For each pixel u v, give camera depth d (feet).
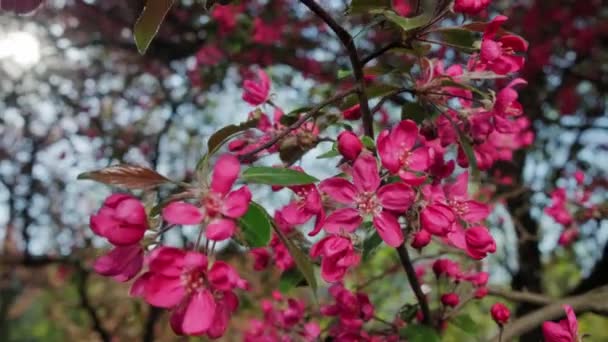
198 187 4.37
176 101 22.70
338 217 5.00
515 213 14.17
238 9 17.81
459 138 5.63
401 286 13.91
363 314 7.00
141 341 26.20
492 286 11.36
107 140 24.66
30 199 24.62
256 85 6.48
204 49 18.90
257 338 9.21
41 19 19.07
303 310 8.48
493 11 18.57
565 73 19.29
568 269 21.86
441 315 7.32
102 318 27.02
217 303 4.10
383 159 4.98
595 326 24.22
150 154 24.40
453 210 5.34
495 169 14.42
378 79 7.55
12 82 22.68
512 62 5.59
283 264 6.92
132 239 4.08
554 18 18.85
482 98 6.11
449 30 5.52
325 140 5.96
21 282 30.27
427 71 6.02
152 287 3.98
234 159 4.23
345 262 4.97
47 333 32.14
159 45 20.04
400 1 9.91
